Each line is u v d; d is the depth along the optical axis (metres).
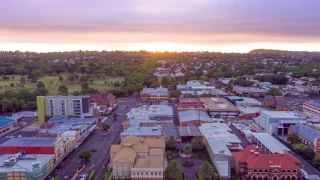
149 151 189.00
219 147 196.25
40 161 175.62
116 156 175.88
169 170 167.62
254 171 165.25
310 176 169.12
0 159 180.00
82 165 190.00
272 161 167.38
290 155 180.38
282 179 166.00
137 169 164.75
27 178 161.25
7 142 194.75
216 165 178.00
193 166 190.12
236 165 177.12
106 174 176.62
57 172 180.12
